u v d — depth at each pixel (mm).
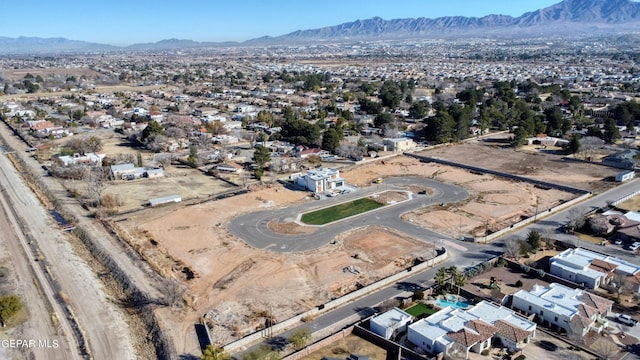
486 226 94812
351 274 76000
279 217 100375
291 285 72562
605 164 135875
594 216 94688
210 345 53125
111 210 103812
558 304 63500
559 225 94188
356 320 63656
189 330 61250
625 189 114312
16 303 63094
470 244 86750
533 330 58844
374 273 76375
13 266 79438
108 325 63062
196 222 97812
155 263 79188
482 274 75938
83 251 85875
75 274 76938
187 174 133625
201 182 125938
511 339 56812
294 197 113250
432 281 73375
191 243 87812
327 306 66125
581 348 56719
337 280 74062
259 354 53562
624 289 69000
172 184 124188
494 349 57156
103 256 82438
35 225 97500
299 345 56906
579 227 90562
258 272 76562
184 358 55594
